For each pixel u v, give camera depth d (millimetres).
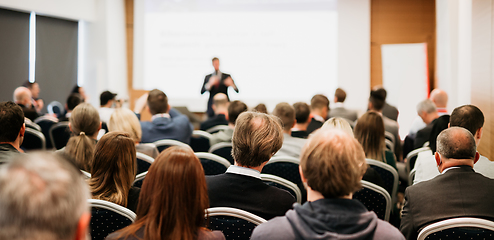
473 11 4648
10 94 7609
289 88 9000
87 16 8734
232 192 1841
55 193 707
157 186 1359
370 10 8820
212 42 9172
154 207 1347
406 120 8570
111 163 1883
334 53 8836
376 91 5105
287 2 8914
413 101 8562
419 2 8711
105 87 8961
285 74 8992
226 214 1726
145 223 1367
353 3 8703
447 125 3229
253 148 1910
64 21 8602
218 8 9109
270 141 1936
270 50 9016
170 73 9320
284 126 3582
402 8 8781
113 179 1891
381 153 3037
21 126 2613
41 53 8188
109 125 3156
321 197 1348
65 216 716
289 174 2906
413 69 8562
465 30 5160
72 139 2504
